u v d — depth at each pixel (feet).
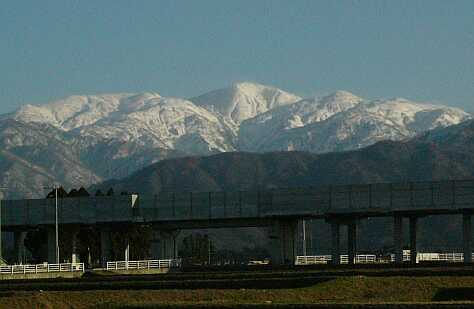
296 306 595.88
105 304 649.61
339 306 588.91
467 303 584.81
